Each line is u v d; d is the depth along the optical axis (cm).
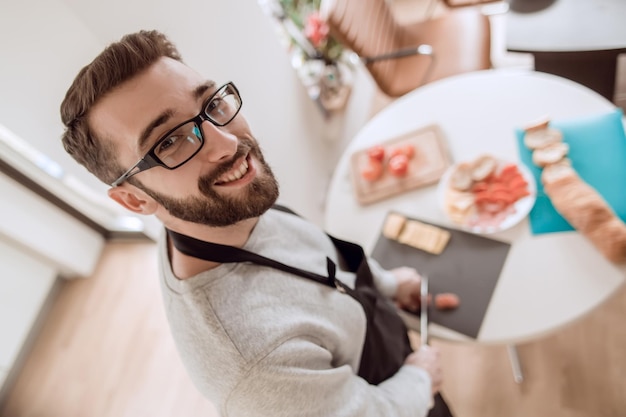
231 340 64
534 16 148
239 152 69
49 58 97
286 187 180
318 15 190
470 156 122
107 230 234
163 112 63
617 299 157
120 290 222
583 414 145
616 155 107
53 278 220
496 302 102
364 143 137
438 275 110
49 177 190
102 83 60
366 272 99
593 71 157
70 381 200
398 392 85
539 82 125
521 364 158
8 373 202
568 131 114
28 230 191
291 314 69
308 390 66
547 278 100
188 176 65
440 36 188
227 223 70
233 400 64
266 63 170
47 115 110
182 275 71
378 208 126
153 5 110
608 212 99
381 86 185
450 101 133
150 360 199
